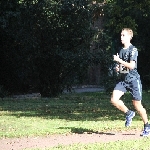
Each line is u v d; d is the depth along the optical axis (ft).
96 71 169.48
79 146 28.55
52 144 30.25
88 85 158.92
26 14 86.53
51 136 34.17
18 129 38.27
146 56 134.62
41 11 85.61
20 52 92.43
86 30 86.89
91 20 87.15
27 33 86.58
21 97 93.97
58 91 91.15
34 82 93.20
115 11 78.79
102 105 69.77
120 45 131.44
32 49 87.56
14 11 94.53
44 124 42.39
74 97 91.09
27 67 91.91
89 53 85.56
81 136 33.63
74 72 88.43
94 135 34.06
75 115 53.31
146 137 32.58
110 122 43.65
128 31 32.63
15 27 88.28
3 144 30.73
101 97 91.97
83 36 87.04
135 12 117.19
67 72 88.79
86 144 29.37
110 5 80.12
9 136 34.30
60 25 86.12
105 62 86.43
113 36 129.29
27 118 49.16
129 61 32.40
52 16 85.76
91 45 89.20
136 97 32.65
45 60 88.12
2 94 94.53
